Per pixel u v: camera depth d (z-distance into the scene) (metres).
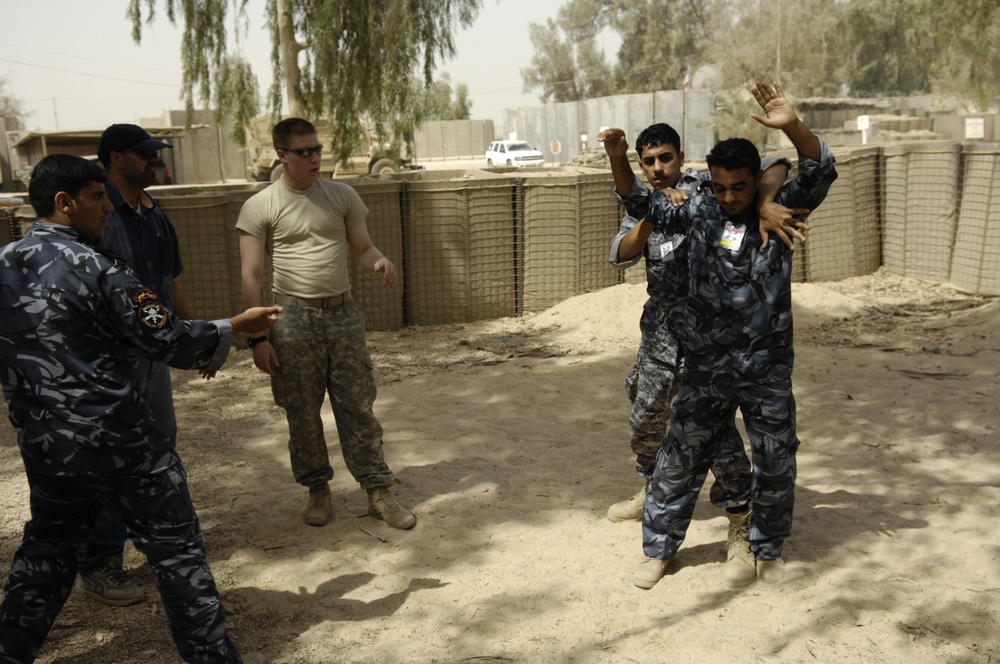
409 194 9.32
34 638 3.12
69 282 2.88
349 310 4.41
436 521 4.68
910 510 4.62
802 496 4.84
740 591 3.87
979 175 9.94
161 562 3.06
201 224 8.59
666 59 68.25
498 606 3.81
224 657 3.15
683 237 3.94
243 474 5.41
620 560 4.21
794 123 3.38
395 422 6.36
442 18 13.95
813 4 48.59
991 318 8.37
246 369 7.99
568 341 8.62
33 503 3.08
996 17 17.95
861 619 3.62
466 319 9.70
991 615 3.61
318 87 14.27
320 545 4.42
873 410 6.20
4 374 2.93
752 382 3.65
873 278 10.93
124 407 2.96
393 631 3.64
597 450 5.71
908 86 57.47
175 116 36.62
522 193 9.69
